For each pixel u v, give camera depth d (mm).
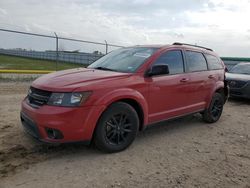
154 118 4969
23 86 10734
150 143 4992
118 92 4238
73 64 25844
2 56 44406
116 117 4340
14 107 7051
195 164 4172
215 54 6957
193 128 6145
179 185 3504
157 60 5039
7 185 3297
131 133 4523
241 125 6660
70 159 4086
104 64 5363
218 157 4496
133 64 4930
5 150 4246
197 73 5918
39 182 3402
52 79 4285
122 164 4023
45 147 4438
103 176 3633
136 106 4688
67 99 3861
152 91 4816
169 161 4230
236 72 11445
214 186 3529
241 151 4836
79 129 3900
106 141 4254
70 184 3391
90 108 3957
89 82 4117
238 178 3787
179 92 5402
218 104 6746
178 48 5633
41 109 3916
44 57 36062
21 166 3781
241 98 10891
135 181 3549
